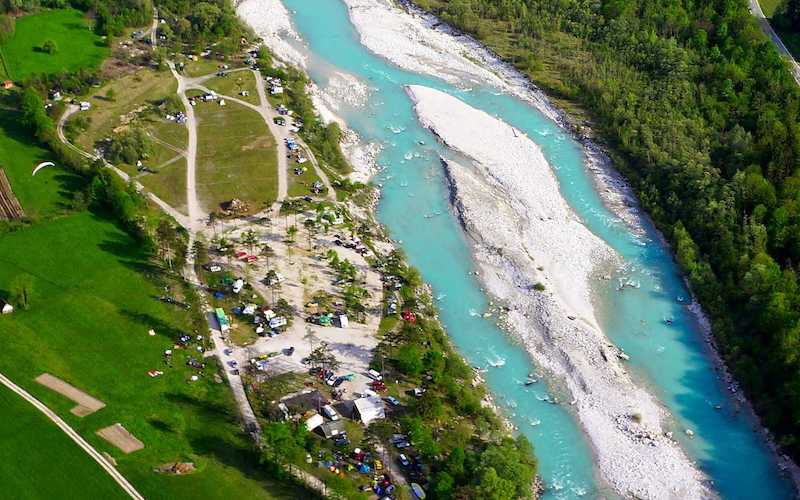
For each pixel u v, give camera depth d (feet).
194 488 601.62
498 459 621.72
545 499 642.22
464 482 613.52
